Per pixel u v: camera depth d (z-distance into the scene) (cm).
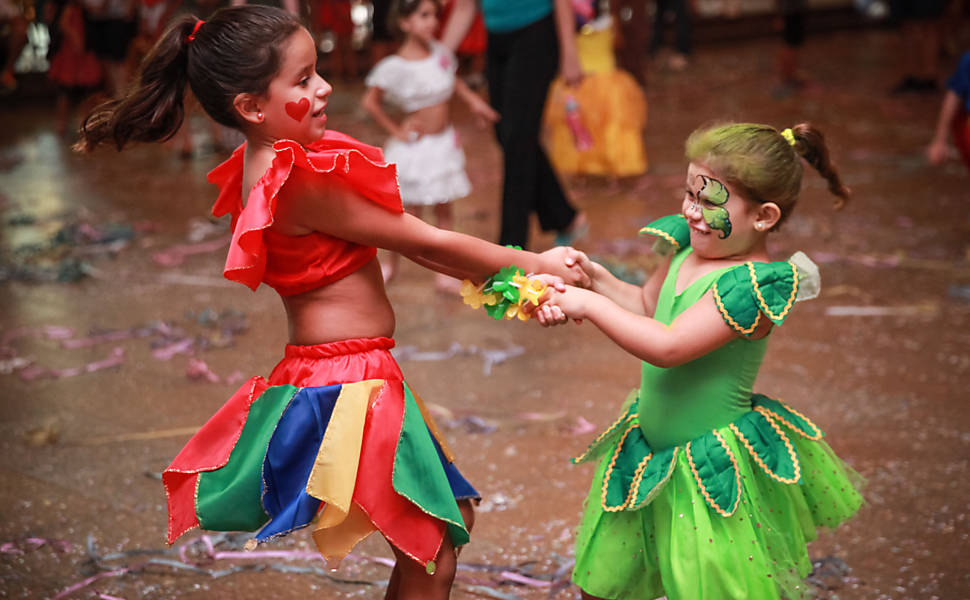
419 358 482
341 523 216
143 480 368
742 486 226
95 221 781
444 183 591
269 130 215
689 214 229
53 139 1187
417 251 221
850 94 1243
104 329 539
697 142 227
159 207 825
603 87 814
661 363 223
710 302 223
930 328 496
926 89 1230
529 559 308
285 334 528
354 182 212
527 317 229
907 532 314
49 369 482
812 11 2022
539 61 562
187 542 323
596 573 241
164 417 425
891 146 944
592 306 225
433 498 215
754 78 1409
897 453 367
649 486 229
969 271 580
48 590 295
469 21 594
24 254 689
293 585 296
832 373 444
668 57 1642
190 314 557
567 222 612
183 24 218
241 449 220
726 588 221
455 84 594
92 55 1182
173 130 227
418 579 225
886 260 605
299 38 212
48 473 374
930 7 1207
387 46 1255
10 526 334
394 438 215
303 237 216
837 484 243
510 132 570
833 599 280
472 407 425
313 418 215
